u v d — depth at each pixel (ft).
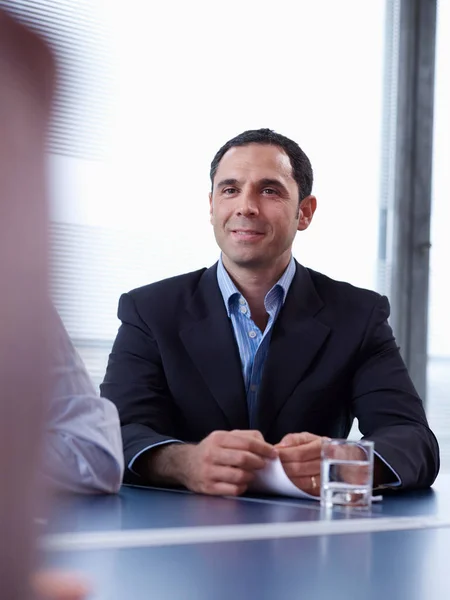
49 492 0.71
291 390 6.62
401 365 6.82
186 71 11.55
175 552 3.13
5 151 0.66
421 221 12.91
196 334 6.73
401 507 4.80
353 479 4.57
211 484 5.03
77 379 4.95
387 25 12.85
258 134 7.13
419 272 12.89
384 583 2.75
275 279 6.89
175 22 11.51
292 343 6.72
